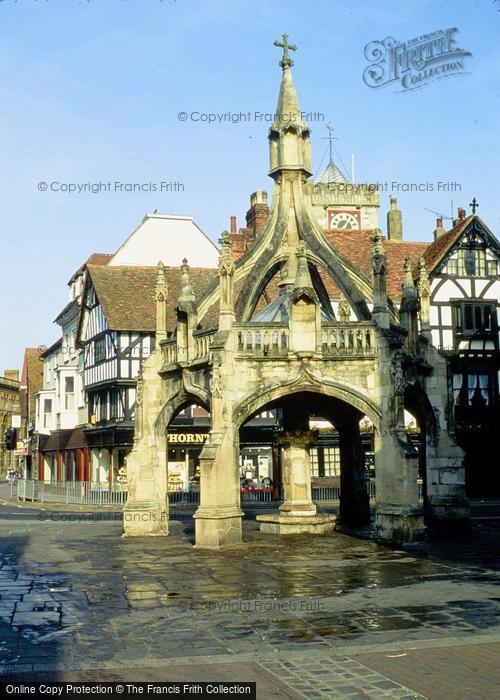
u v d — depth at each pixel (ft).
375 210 199.41
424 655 31.35
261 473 153.48
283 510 77.51
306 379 68.95
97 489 141.28
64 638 34.78
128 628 36.55
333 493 142.61
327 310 83.20
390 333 69.62
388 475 68.23
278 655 31.55
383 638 34.01
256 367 68.80
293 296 68.85
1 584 48.78
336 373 69.51
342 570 52.90
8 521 101.09
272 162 80.43
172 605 41.73
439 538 72.59
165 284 81.66
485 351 142.00
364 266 139.95
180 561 58.18
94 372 158.10
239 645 33.27
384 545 66.39
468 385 141.90
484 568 53.31
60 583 49.06
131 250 172.65
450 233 148.66
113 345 146.51
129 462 78.28
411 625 36.29
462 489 77.30
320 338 69.21
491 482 143.43
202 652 32.24
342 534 74.59
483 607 40.04
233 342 68.80
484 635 34.17
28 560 59.82
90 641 34.24
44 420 204.33
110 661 30.99
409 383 74.08
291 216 79.41
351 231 149.59
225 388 67.72
